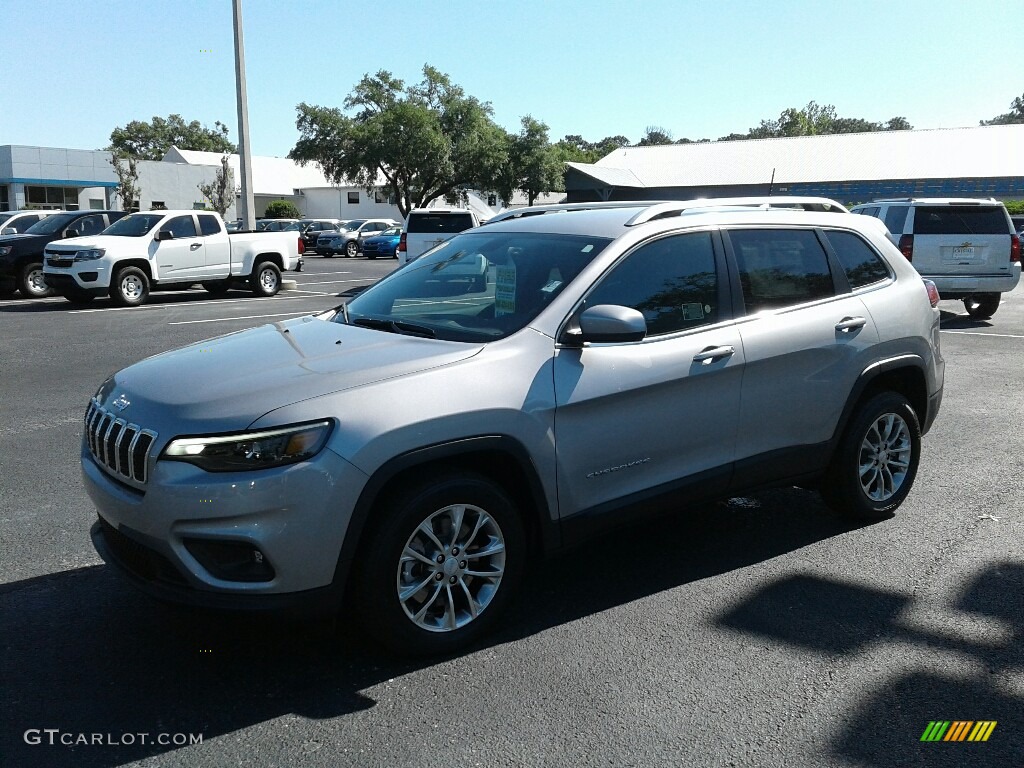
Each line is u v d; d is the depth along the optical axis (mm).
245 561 3164
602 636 3773
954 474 6168
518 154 48969
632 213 4410
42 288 18859
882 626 3867
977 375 9820
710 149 55750
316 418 3197
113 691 3324
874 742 3016
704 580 4367
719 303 4348
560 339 3820
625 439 3943
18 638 3723
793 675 3453
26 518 5145
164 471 3154
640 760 2910
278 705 3232
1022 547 4797
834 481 4953
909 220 13711
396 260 38062
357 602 3377
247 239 18875
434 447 3373
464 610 3639
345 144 48062
